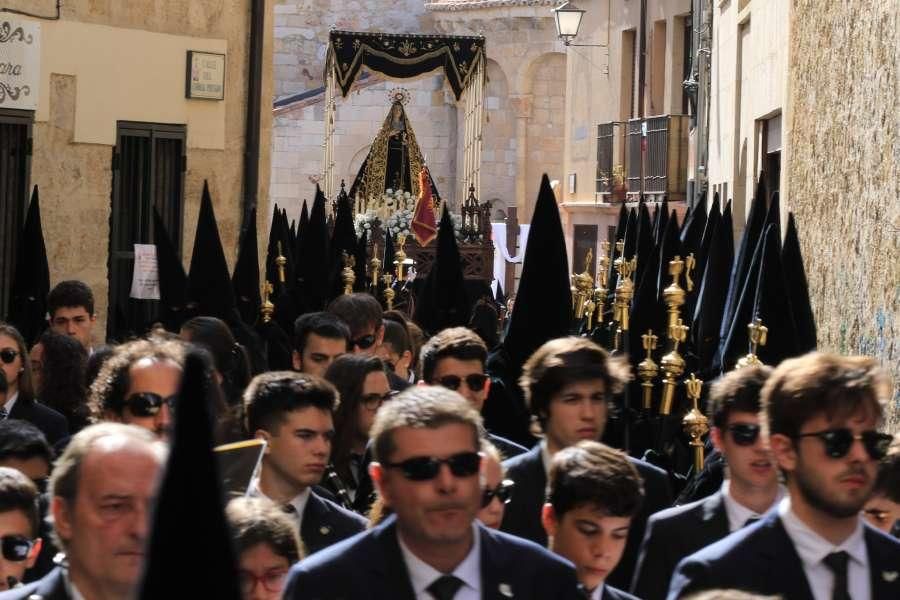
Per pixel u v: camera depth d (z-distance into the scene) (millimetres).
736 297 11289
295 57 54688
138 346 7871
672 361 10172
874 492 6375
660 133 34562
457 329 9094
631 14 39344
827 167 14453
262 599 5500
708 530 6695
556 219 11312
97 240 19734
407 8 54500
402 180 40156
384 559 5285
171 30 20797
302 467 7086
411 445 5211
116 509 4863
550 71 50250
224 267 15289
